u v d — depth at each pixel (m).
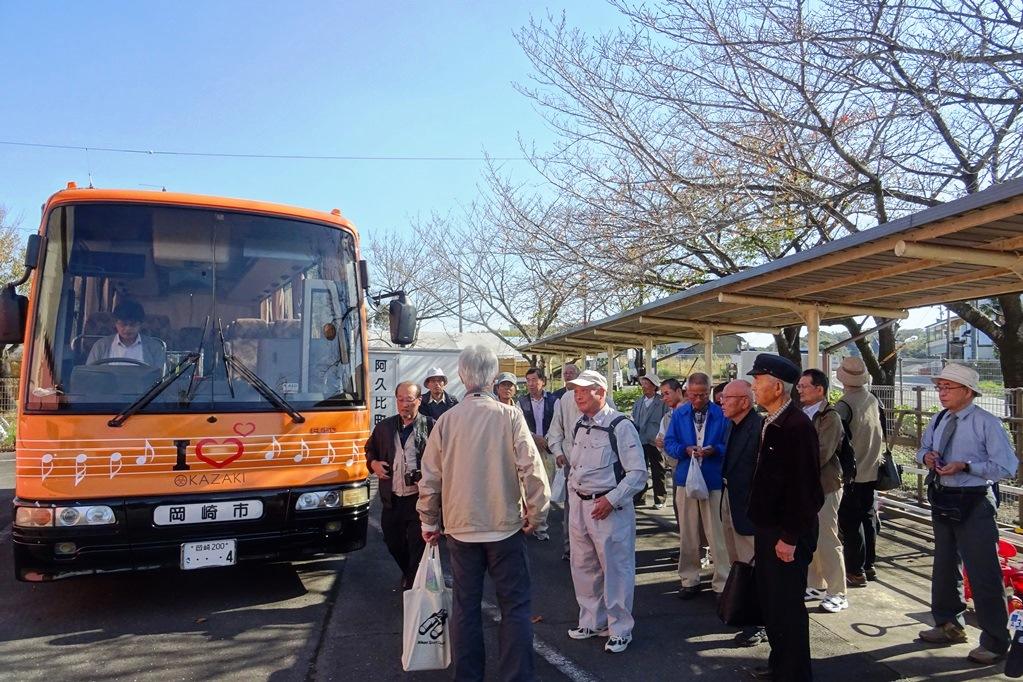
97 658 4.86
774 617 4.17
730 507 5.41
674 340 14.99
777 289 7.86
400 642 5.15
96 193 5.79
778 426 4.21
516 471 4.18
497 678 4.55
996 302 13.30
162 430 5.43
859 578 6.35
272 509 5.62
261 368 5.87
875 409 6.40
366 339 6.43
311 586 6.49
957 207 4.64
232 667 4.72
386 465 5.85
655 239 12.30
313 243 6.34
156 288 5.78
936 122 9.41
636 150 12.98
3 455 19.03
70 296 5.55
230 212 6.10
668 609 5.87
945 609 5.04
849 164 10.59
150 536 5.31
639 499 10.55
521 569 4.14
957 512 4.78
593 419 5.24
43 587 6.47
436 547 4.34
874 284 7.34
